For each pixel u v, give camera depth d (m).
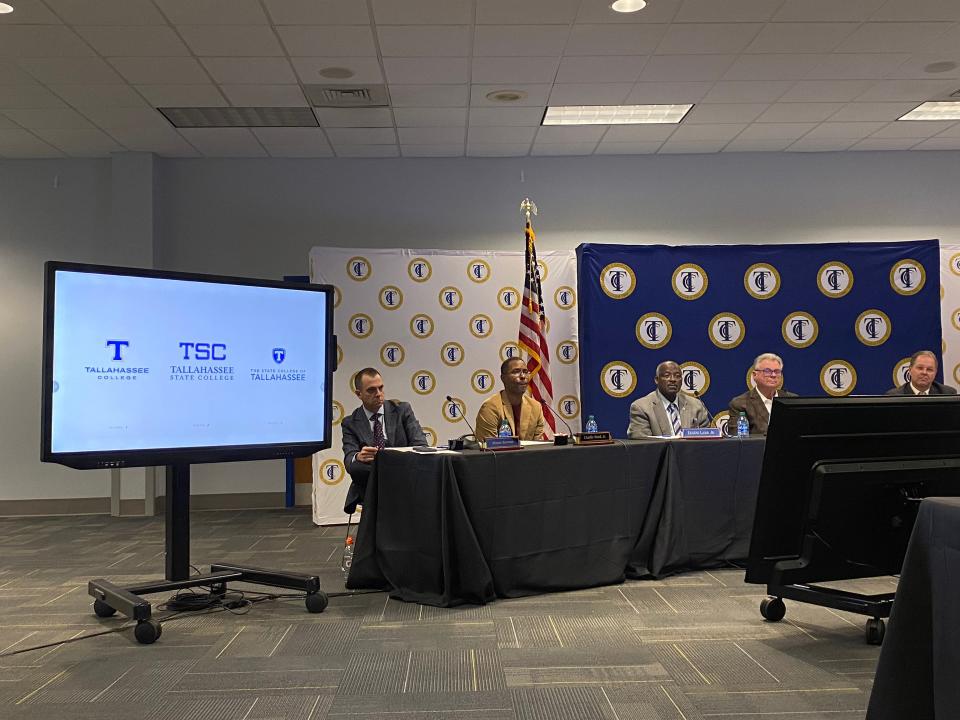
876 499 3.30
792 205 8.19
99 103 6.55
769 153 8.20
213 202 8.12
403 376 7.19
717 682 2.85
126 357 3.71
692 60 5.84
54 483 7.92
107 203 8.08
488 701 2.70
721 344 7.01
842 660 3.08
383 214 8.15
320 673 3.00
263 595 4.23
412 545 4.10
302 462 8.17
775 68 6.01
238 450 4.03
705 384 7.01
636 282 6.99
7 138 7.42
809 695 2.71
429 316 7.23
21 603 4.21
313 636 3.49
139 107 6.65
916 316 7.06
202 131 7.27
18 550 5.87
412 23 5.18
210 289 3.96
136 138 7.45
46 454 3.48
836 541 3.32
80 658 3.23
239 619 3.78
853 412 3.25
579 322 7.08
